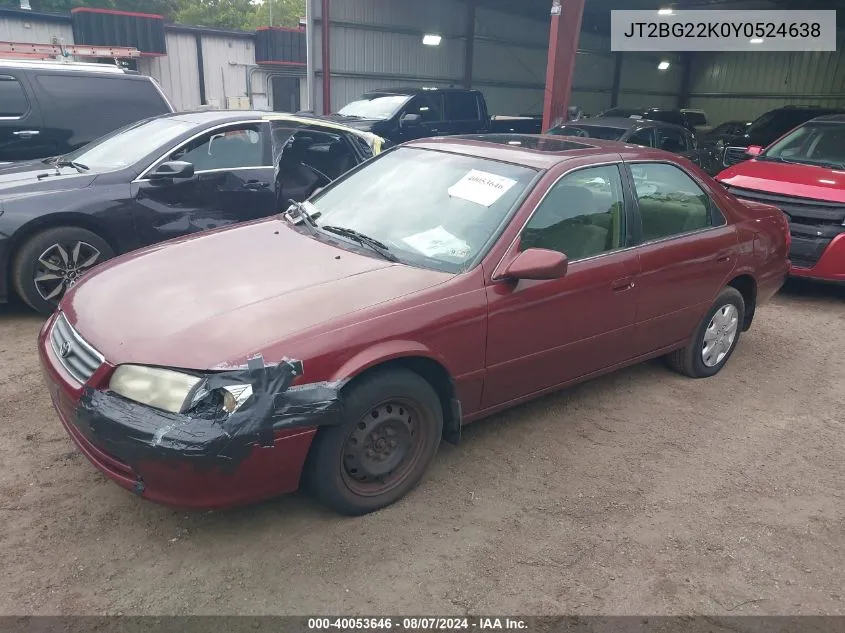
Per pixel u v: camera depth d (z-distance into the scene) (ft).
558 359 11.98
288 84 77.82
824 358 17.72
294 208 13.66
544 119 40.27
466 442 12.35
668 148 36.55
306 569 8.83
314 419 8.53
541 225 11.39
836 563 9.57
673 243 13.53
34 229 16.63
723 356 16.02
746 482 11.53
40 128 23.56
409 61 57.82
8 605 7.95
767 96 80.02
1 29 58.85
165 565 8.78
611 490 11.06
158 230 18.33
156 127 19.85
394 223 11.93
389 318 9.41
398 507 10.24
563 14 38.45
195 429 7.94
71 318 9.84
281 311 9.16
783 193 22.49
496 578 8.87
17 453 11.14
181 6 163.12
